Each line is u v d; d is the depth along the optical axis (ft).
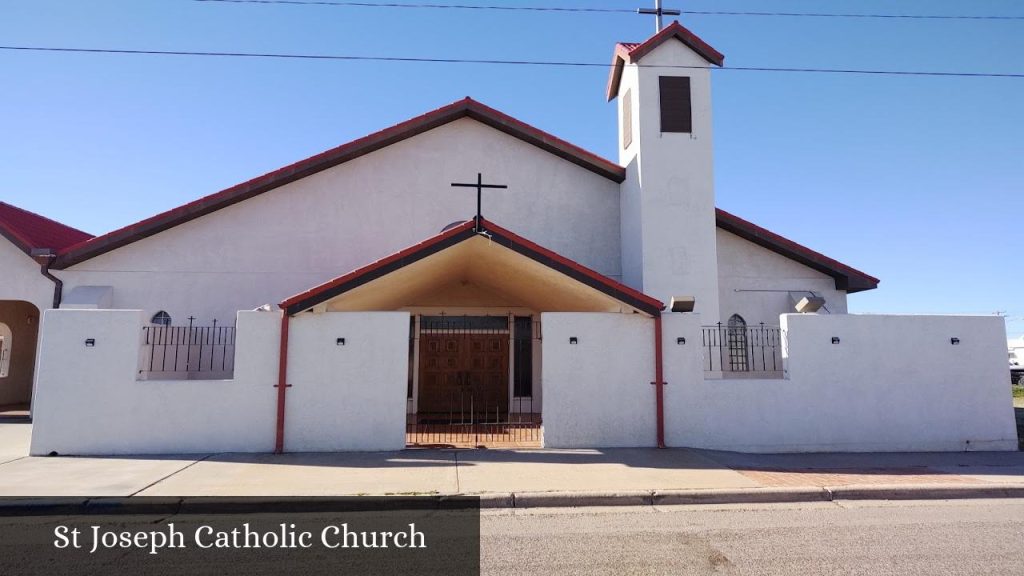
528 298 51.44
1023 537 21.70
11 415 55.01
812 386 39.11
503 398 54.49
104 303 46.83
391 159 52.42
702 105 51.24
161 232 49.24
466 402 54.19
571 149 53.57
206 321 48.60
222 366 48.01
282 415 35.73
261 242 50.03
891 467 33.40
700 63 51.98
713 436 38.14
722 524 23.31
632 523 23.47
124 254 48.75
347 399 36.37
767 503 26.84
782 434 38.47
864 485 28.32
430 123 52.60
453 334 54.95
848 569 18.28
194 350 47.91
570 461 33.32
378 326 36.99
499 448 37.11
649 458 34.27
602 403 37.91
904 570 18.20
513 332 55.36
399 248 51.34
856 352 39.68
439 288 54.49
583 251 53.57
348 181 51.60
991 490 28.35
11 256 48.11
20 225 51.39
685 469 31.53
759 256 56.03
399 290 44.65
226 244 49.70
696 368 38.65
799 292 55.62
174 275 48.88
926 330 40.42
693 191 49.93
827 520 23.94
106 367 35.40
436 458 33.99
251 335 36.40
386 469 31.09
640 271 49.11
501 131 54.03
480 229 36.29
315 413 36.17
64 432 34.73
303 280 49.93
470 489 26.96
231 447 35.55
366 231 51.19
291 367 36.32
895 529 22.65
